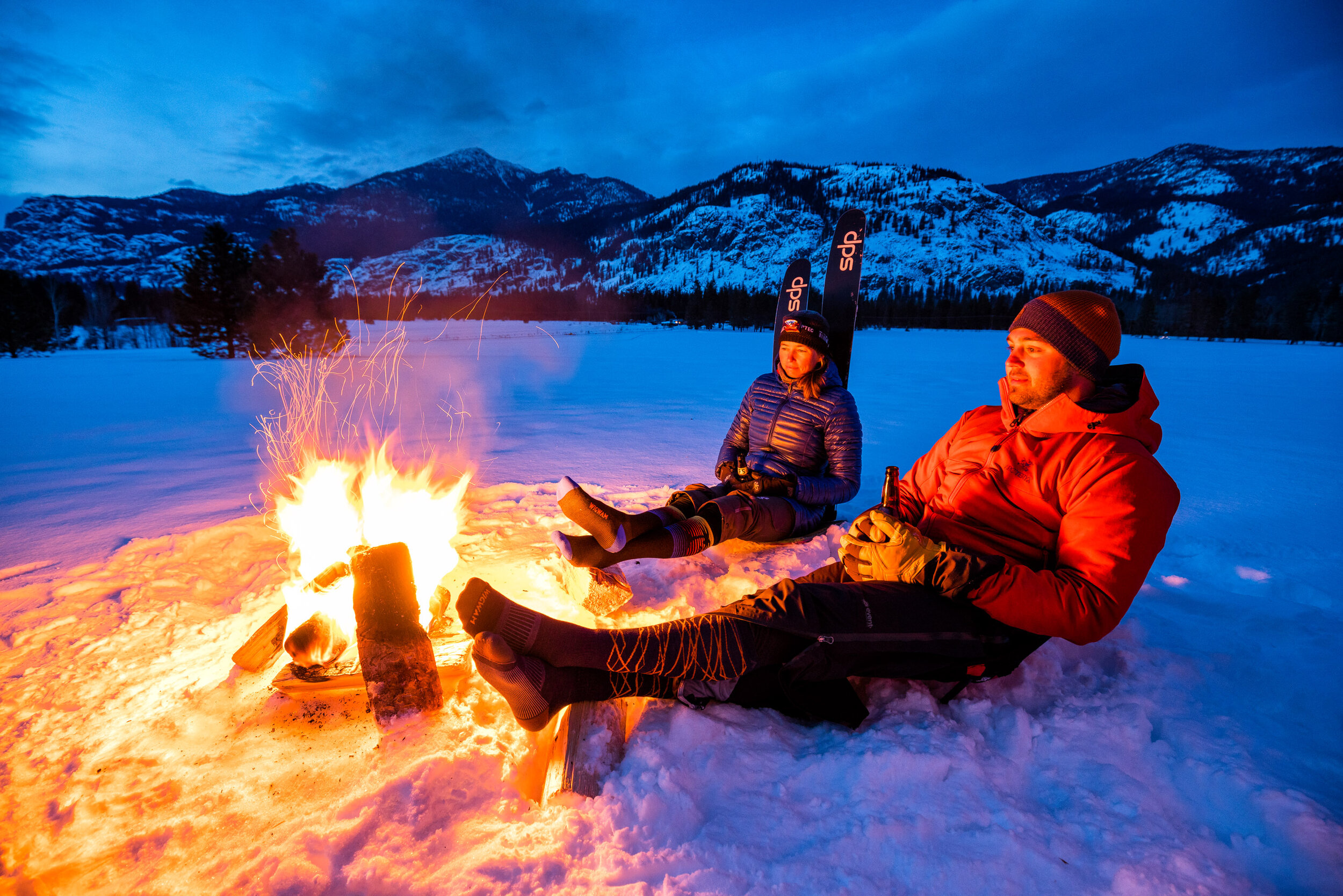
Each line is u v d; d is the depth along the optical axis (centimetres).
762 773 143
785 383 306
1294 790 131
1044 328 157
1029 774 145
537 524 324
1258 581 263
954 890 114
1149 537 142
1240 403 941
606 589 215
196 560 271
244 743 154
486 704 168
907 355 2108
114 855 121
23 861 120
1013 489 166
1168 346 3055
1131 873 113
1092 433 156
